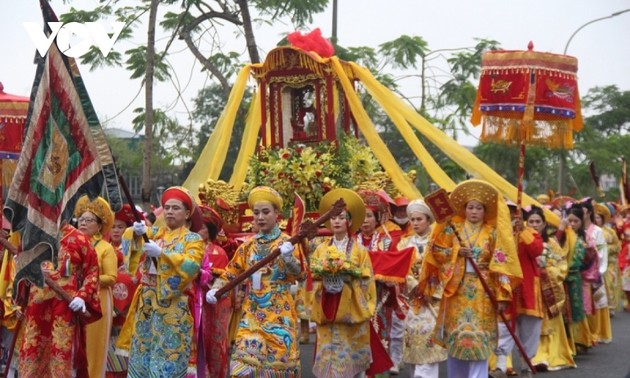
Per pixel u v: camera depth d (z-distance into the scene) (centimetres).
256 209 920
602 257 1509
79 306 914
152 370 905
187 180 1420
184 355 912
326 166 1309
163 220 1056
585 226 1513
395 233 1223
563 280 1299
